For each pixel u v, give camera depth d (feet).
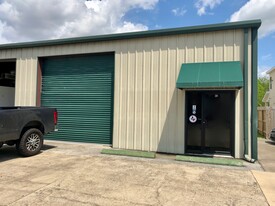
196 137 27.94
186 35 28.04
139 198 14.39
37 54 35.91
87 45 32.94
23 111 24.47
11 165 21.44
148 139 29.12
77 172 19.45
